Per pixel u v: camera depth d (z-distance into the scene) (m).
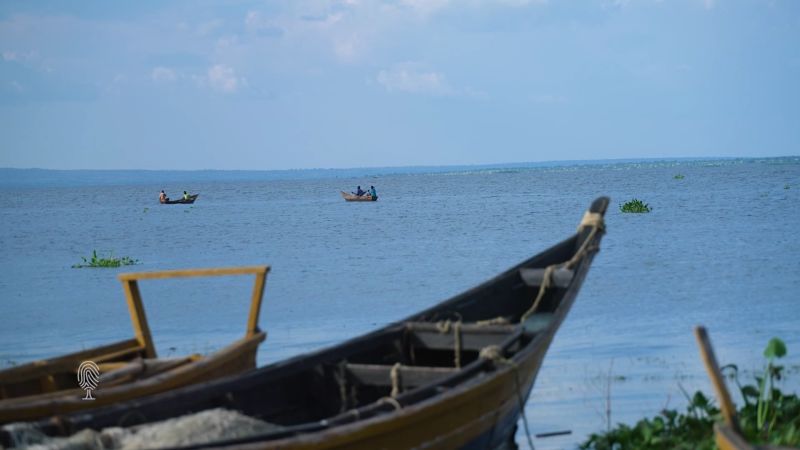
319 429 27.59
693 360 50.47
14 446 26.34
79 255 133.38
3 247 154.00
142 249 139.88
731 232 130.25
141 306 42.53
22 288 94.94
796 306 66.69
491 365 34.72
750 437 31.61
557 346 55.16
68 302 83.31
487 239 135.88
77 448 26.34
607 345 55.03
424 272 96.31
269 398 34.19
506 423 36.62
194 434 27.38
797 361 49.12
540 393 44.78
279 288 87.44
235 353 39.41
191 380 36.34
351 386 35.62
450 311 42.09
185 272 41.88
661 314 65.00
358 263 107.38
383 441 28.86
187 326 68.50
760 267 89.88
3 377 35.22
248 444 25.19
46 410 30.78
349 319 68.62
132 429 27.95
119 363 38.84
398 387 34.81
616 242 119.44
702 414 36.97
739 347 53.28
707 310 66.12
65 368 38.09
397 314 70.25
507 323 40.09
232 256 122.25
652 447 34.03
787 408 34.62
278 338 61.78
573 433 38.72
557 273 43.91
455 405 31.36
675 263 94.75
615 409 41.66
